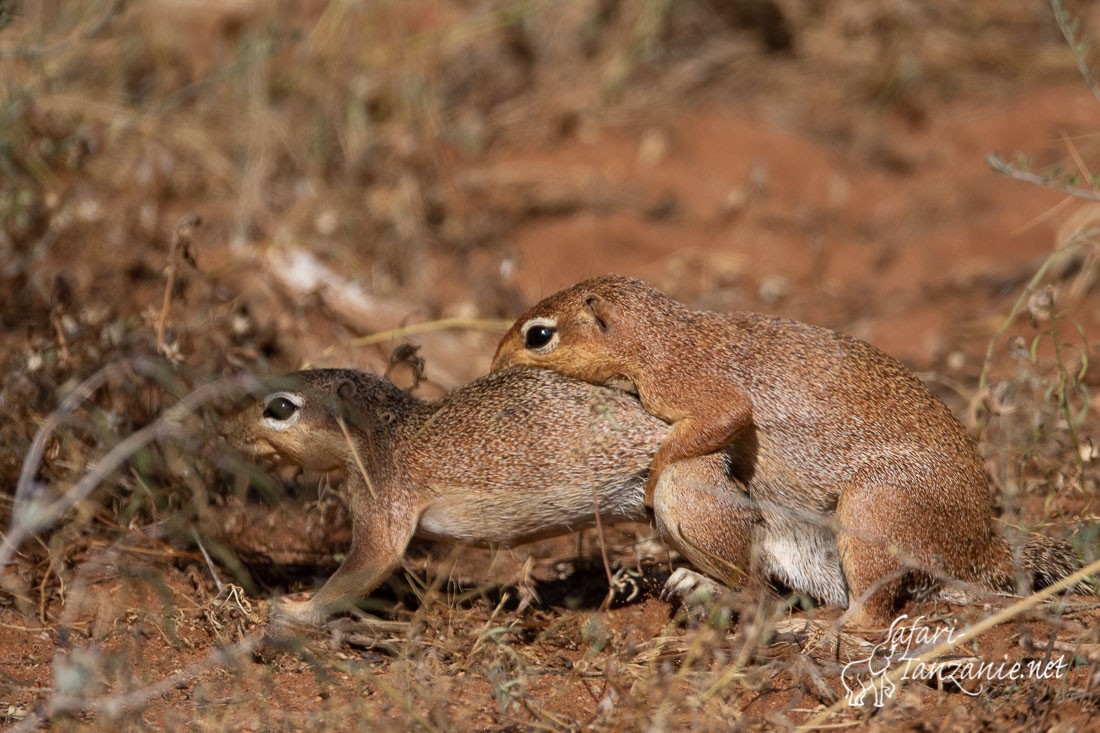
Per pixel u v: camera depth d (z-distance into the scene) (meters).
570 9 26.55
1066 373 13.60
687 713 9.80
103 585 12.16
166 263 15.27
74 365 13.75
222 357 14.59
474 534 11.95
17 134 17.42
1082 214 20.22
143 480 12.98
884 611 11.17
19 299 16.45
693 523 11.20
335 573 11.75
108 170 20.02
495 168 23.72
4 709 10.12
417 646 11.05
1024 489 13.68
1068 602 11.23
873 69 26.72
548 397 11.84
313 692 10.41
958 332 18.94
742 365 11.53
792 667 10.34
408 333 15.01
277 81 23.33
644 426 11.68
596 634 10.90
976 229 22.23
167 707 10.12
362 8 24.52
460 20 25.97
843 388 11.45
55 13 22.06
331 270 18.47
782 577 11.86
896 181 24.16
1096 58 26.56
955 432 11.63
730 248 21.98
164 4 24.31
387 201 21.41
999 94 26.28
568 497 11.73
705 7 27.72
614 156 24.38
